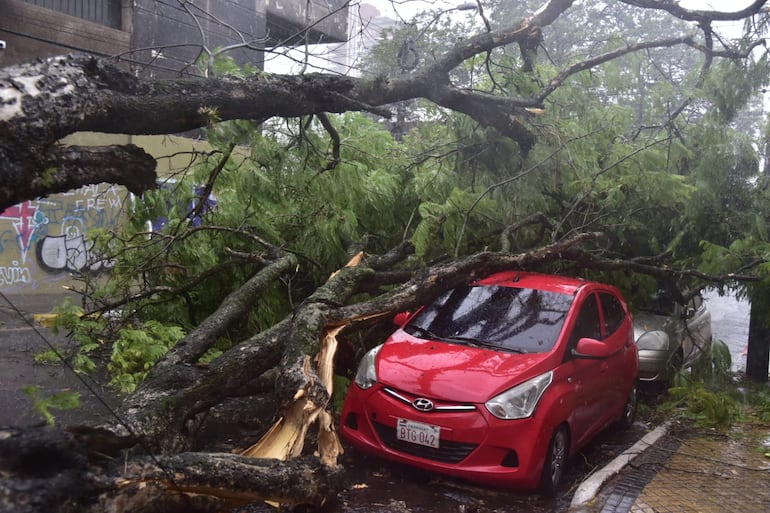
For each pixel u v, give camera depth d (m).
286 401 4.04
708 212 8.46
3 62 10.84
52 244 11.96
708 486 5.18
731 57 7.89
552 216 8.32
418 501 4.71
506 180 7.32
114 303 6.25
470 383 4.84
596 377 5.85
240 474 3.25
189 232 6.08
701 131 8.44
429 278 5.99
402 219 7.82
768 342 9.84
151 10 13.08
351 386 5.36
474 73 7.79
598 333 6.18
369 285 6.21
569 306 5.91
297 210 6.73
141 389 4.23
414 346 5.56
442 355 5.30
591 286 6.47
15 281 11.47
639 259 8.08
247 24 14.72
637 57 7.76
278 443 3.89
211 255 6.43
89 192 12.47
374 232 7.60
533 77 7.46
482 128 7.43
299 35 6.51
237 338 6.36
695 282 8.68
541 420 4.78
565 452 5.23
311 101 5.00
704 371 8.04
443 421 4.73
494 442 4.65
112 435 2.90
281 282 6.51
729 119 8.15
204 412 5.20
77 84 3.46
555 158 7.41
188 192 6.54
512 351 5.41
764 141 8.94
